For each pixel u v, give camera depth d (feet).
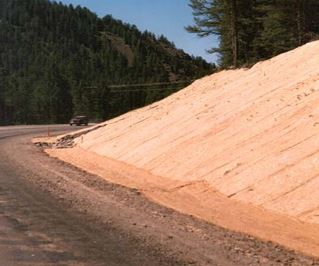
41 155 112.27
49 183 64.03
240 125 76.13
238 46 178.60
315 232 40.42
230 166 63.62
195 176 67.77
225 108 89.76
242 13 174.70
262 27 185.16
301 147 56.18
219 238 35.04
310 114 62.80
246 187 56.03
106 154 108.58
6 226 37.45
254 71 103.14
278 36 169.37
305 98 69.05
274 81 87.56
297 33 166.50
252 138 68.18
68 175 74.49
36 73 625.82
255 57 181.57
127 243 32.45
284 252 32.58
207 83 122.01
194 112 99.30
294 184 50.37
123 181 72.49
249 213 48.42
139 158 91.25
